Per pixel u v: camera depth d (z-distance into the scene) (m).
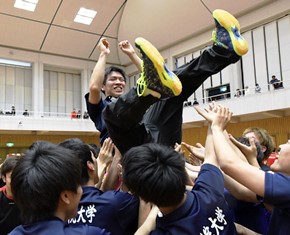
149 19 15.67
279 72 13.34
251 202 1.62
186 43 16.02
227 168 1.31
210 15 13.98
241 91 14.12
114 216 1.52
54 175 1.14
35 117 16.08
